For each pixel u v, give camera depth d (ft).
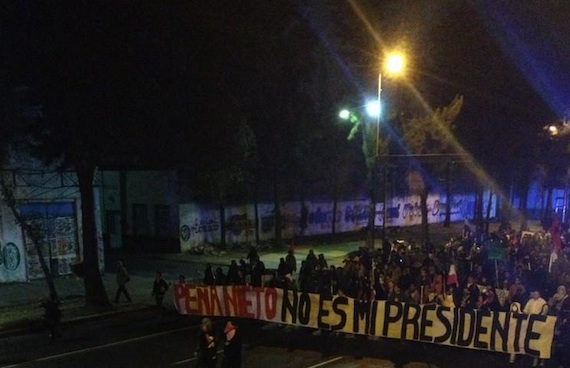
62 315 62.75
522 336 44.04
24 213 80.94
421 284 55.42
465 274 64.03
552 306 46.98
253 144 101.35
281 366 45.85
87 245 67.10
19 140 73.72
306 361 47.24
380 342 52.80
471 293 50.21
